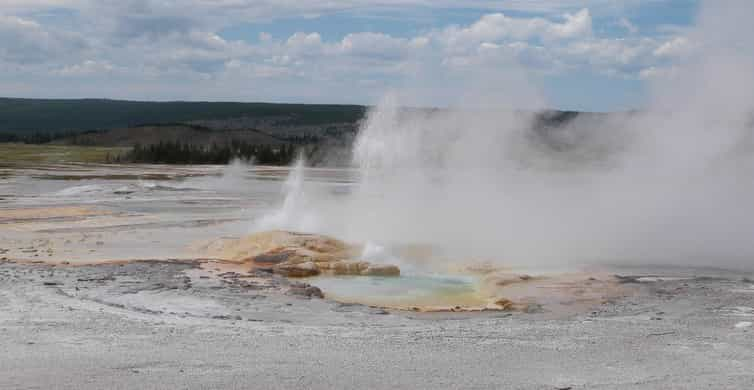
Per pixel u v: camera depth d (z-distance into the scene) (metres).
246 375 9.59
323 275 19.84
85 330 12.19
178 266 19.67
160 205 39.59
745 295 16.42
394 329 12.84
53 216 33.41
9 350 10.73
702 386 9.50
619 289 17.22
